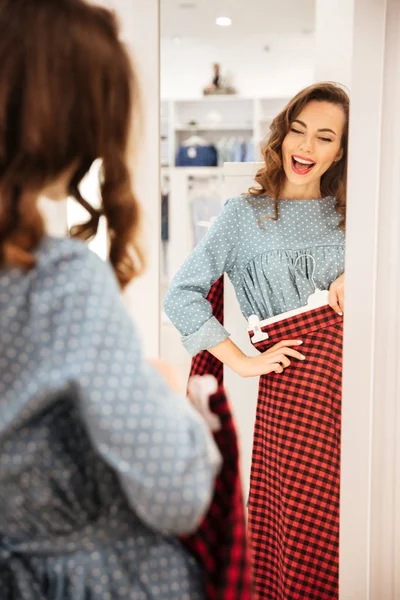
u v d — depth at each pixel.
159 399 0.59
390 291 1.24
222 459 0.72
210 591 0.70
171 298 1.53
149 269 1.47
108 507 0.66
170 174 2.43
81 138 0.63
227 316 1.70
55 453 0.63
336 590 1.52
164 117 2.36
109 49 0.64
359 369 1.26
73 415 0.64
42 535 0.65
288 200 1.52
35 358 0.59
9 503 0.63
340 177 1.50
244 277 1.55
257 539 1.61
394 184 1.21
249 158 2.35
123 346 0.59
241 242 1.54
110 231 0.78
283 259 1.50
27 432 0.62
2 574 0.65
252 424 1.71
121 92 0.66
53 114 0.60
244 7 1.62
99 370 0.57
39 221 0.62
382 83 1.18
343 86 1.54
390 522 1.28
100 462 0.65
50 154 0.61
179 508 0.57
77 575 0.65
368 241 1.23
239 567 0.67
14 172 0.61
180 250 2.46
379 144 1.20
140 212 0.81
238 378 1.69
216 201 2.47
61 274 0.60
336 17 1.55
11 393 0.59
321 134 1.46
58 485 0.64
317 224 1.51
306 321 1.50
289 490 1.51
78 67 0.62
